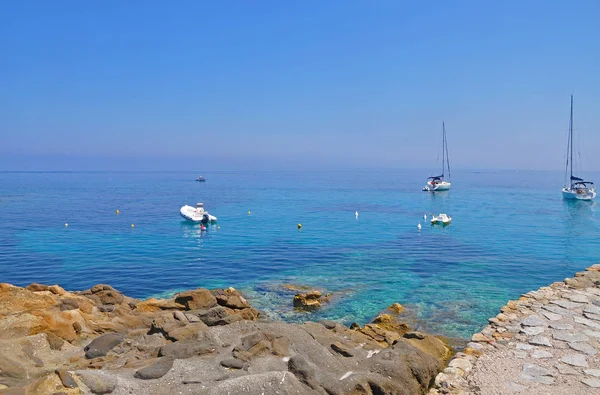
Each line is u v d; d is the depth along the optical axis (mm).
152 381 8445
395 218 61656
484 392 8320
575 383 8469
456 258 33656
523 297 14070
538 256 34594
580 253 35938
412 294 23312
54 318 11781
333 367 9766
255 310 18609
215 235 46438
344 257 34094
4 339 10148
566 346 10188
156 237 44969
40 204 84750
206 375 8742
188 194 117625
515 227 51969
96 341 11203
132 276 28516
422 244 40219
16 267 31031
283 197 105812
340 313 20312
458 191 127562
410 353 10156
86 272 29594
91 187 157250
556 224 54531
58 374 7637
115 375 8547
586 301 13516
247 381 8195
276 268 30359
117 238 44312
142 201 93375
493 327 11586
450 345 15992
